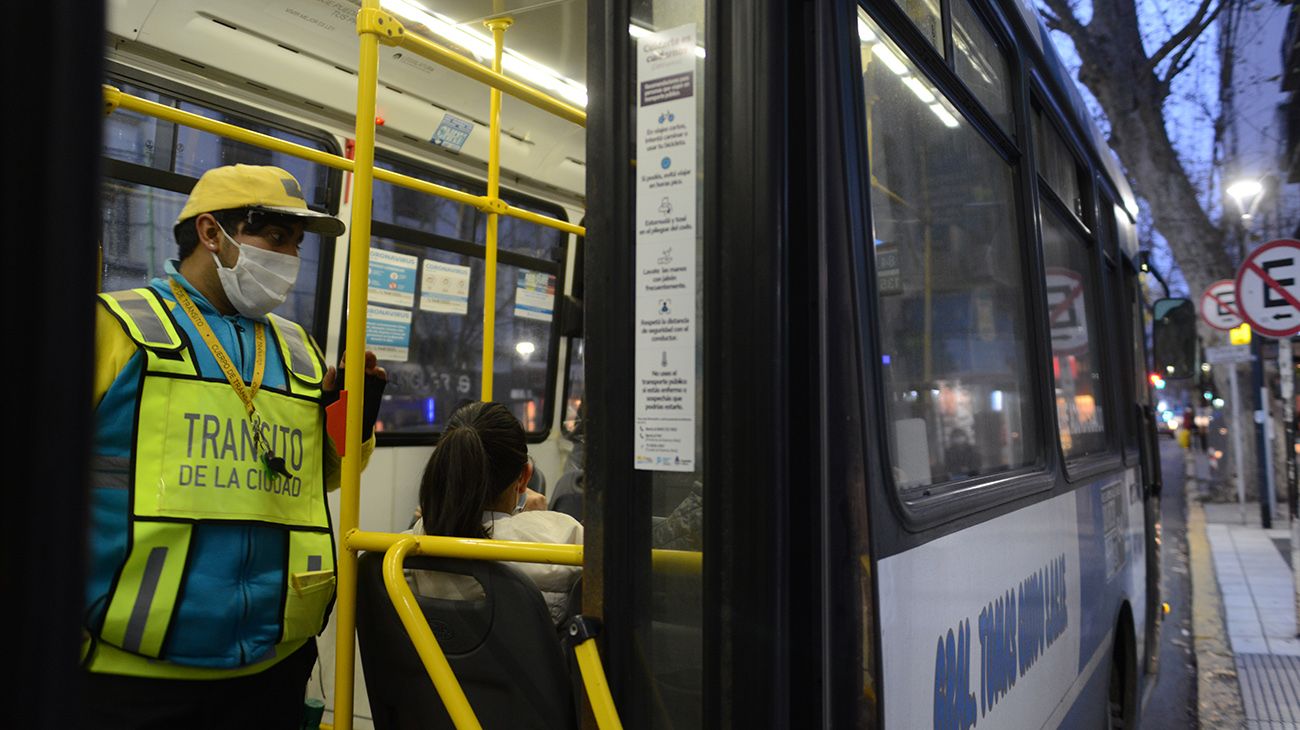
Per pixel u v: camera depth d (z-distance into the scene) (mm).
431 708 1908
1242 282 8883
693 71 1449
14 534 525
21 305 530
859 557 1363
